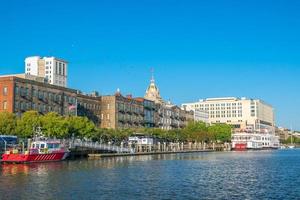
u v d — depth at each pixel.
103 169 88.06
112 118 183.75
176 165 104.44
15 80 130.62
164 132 199.12
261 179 73.50
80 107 169.00
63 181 66.50
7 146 104.81
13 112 129.00
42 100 140.88
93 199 51.53
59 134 120.56
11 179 68.31
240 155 181.25
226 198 53.56
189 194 56.09
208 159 138.12
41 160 104.00
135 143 172.12
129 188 60.38
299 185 65.50
